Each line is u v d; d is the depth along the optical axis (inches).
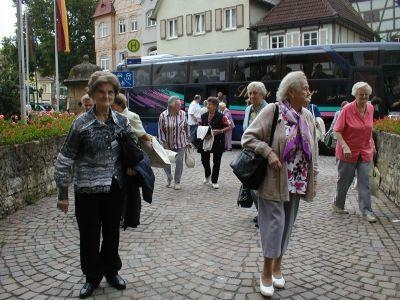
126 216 173.5
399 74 648.4
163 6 1539.1
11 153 279.0
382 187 352.8
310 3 1229.7
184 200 325.4
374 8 1362.0
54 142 346.0
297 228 246.8
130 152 160.1
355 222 258.8
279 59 709.3
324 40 1181.7
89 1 2219.5
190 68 798.5
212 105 368.2
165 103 827.4
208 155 390.3
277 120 156.7
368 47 657.6
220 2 1387.8
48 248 214.7
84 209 157.6
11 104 592.4
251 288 168.2
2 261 197.8
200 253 207.0
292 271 184.7
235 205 307.9
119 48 2006.6
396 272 183.2
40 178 319.6
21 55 439.8
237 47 1358.3
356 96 259.3
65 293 165.8
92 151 153.4
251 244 219.6
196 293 164.2
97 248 161.0
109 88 153.9
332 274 181.5
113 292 165.2
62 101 1935.3
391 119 397.4
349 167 266.7
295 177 162.4
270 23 1251.8
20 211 282.2
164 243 221.8
